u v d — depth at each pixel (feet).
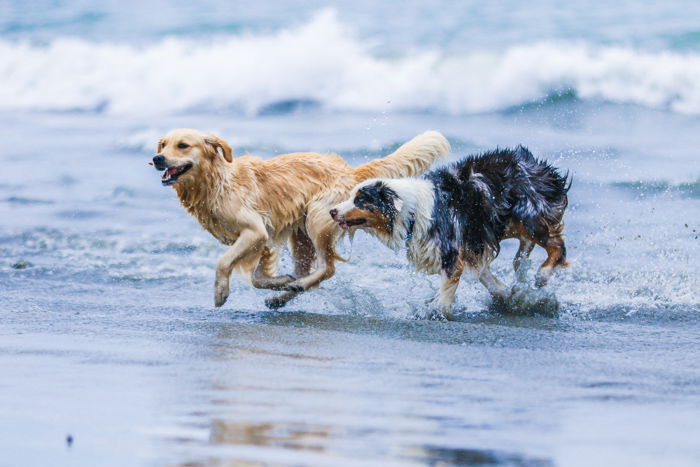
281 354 27.78
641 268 43.52
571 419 21.20
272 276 38.29
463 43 99.30
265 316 35.01
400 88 88.89
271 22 117.19
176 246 49.88
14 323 32.50
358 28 108.88
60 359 26.53
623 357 28.60
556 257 38.24
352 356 27.73
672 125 76.89
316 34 96.27
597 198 56.18
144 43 110.32
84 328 31.68
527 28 105.91
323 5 127.34
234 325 32.76
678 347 30.40
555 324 34.91
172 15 125.49
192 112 93.86
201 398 22.16
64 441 18.67
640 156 66.39
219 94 94.32
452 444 18.98
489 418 21.03
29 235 52.31
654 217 52.13
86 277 43.32
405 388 23.71
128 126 87.66
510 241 49.73
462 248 36.86
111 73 102.78
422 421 20.61
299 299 38.78
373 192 35.99
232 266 36.70
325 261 38.17
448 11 120.06
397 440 19.11
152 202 60.18
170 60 101.71
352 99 89.97
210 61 99.30
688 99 82.48
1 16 129.70
